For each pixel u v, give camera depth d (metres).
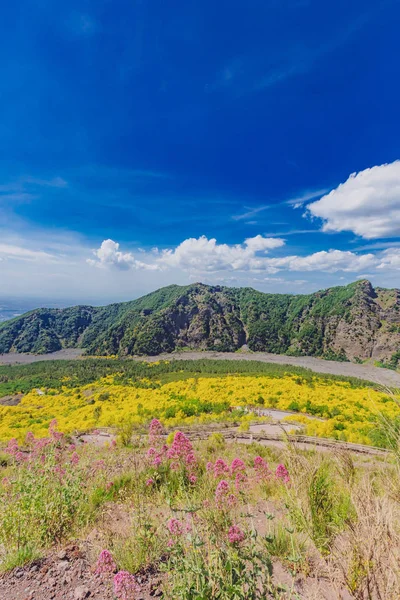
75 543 3.51
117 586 2.26
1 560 3.05
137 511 3.74
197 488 4.25
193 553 2.30
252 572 2.13
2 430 35.66
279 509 4.15
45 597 2.53
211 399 49.34
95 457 7.22
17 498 3.93
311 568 2.71
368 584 1.89
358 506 2.35
